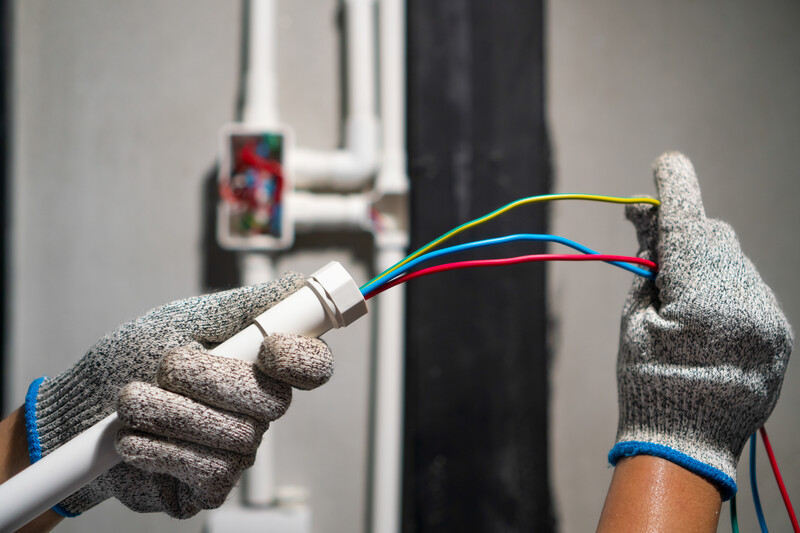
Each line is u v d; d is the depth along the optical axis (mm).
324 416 1010
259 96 959
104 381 487
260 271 961
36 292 1023
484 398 970
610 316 1019
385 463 960
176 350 413
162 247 1021
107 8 1020
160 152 1022
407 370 991
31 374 1022
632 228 1017
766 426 1035
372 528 974
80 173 1025
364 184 983
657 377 491
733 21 1044
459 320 968
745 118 1044
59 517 537
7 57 1000
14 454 514
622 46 1029
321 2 1012
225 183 922
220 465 411
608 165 1021
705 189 1040
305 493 1004
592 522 1011
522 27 975
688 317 478
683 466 468
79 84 1022
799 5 1051
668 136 1033
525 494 967
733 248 502
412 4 968
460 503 965
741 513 1019
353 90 975
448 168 969
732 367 479
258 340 420
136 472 489
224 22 1020
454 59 968
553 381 1017
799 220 1051
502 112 974
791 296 1049
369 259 1004
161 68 1022
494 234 973
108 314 1022
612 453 511
